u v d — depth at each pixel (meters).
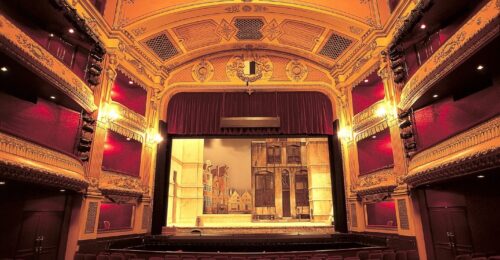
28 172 5.48
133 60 10.74
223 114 12.52
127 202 9.89
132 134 10.53
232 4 10.17
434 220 7.90
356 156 11.18
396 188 8.70
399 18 8.77
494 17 4.88
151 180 11.45
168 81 12.70
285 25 11.28
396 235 8.93
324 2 10.02
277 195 24.39
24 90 7.10
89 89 8.38
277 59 13.04
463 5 7.12
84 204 8.12
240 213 24.70
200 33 11.48
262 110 12.58
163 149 11.99
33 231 7.18
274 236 9.86
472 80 6.81
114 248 8.61
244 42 12.40
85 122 8.62
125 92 10.95
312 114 12.59
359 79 11.19
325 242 9.84
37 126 7.44
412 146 8.27
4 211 6.68
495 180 6.75
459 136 5.82
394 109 9.08
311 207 22.31
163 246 9.54
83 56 8.89
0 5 6.68
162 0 9.91
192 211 20.92
